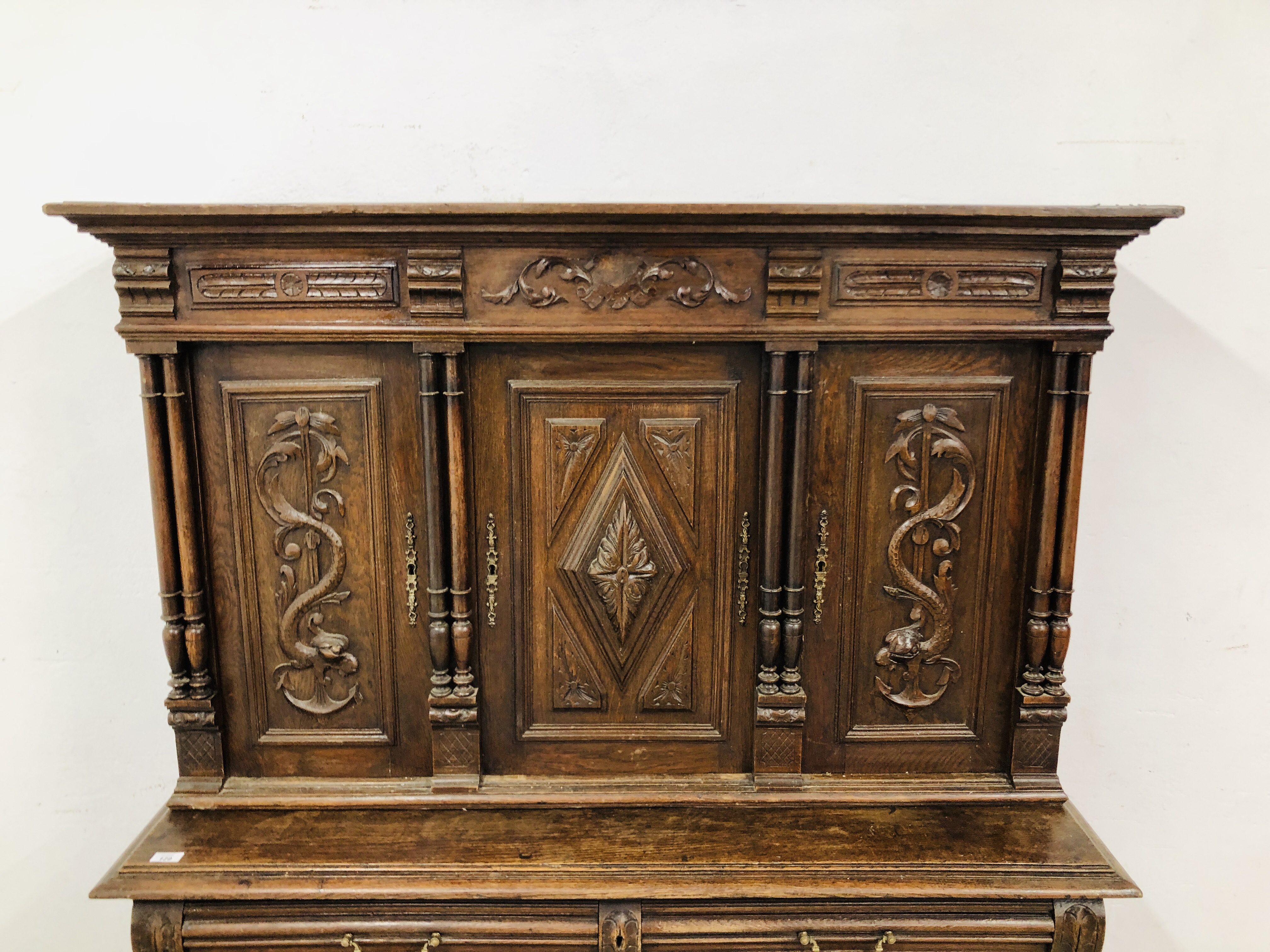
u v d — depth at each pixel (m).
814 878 1.40
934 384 1.52
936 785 1.61
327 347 1.50
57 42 1.72
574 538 1.57
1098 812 1.98
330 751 1.62
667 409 1.54
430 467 1.51
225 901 1.40
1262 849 1.97
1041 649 1.57
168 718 1.71
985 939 1.42
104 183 1.77
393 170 1.79
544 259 1.45
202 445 1.52
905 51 1.76
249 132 1.77
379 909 1.41
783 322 1.47
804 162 1.80
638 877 1.40
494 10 1.74
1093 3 1.74
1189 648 1.91
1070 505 1.52
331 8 1.73
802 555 1.56
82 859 1.95
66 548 1.85
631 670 1.61
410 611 1.58
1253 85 1.75
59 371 1.80
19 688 1.88
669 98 1.78
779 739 1.60
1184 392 1.84
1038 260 1.47
